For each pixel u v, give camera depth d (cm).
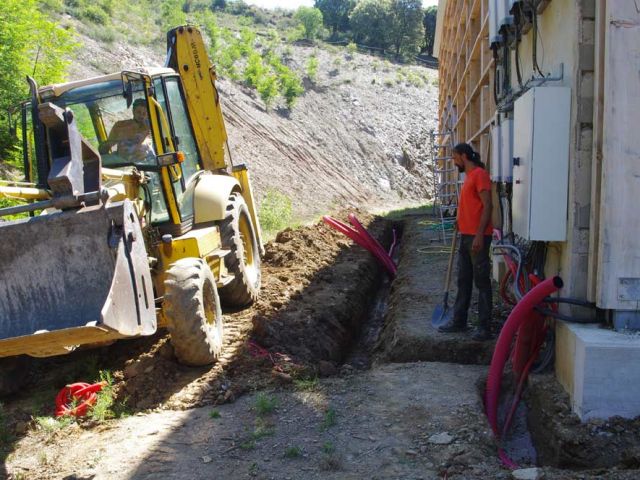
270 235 1486
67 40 1261
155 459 428
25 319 485
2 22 1089
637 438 445
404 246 1470
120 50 2220
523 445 511
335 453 428
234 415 498
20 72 1105
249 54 3419
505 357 520
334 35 5881
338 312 865
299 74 3788
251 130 2452
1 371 559
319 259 1188
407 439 446
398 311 791
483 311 635
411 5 5691
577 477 385
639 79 455
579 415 469
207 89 875
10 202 885
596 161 480
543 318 555
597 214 485
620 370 456
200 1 5412
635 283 470
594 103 482
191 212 713
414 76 4416
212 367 593
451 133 1667
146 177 632
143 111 649
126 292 466
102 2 2641
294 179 2356
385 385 553
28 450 460
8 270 486
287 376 571
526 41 691
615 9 452
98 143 657
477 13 1248
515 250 593
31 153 684
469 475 395
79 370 605
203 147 876
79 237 476
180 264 593
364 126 3584
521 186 553
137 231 499
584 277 505
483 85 1101
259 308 804
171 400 532
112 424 495
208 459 424
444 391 532
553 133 510
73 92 645
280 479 396
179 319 561
